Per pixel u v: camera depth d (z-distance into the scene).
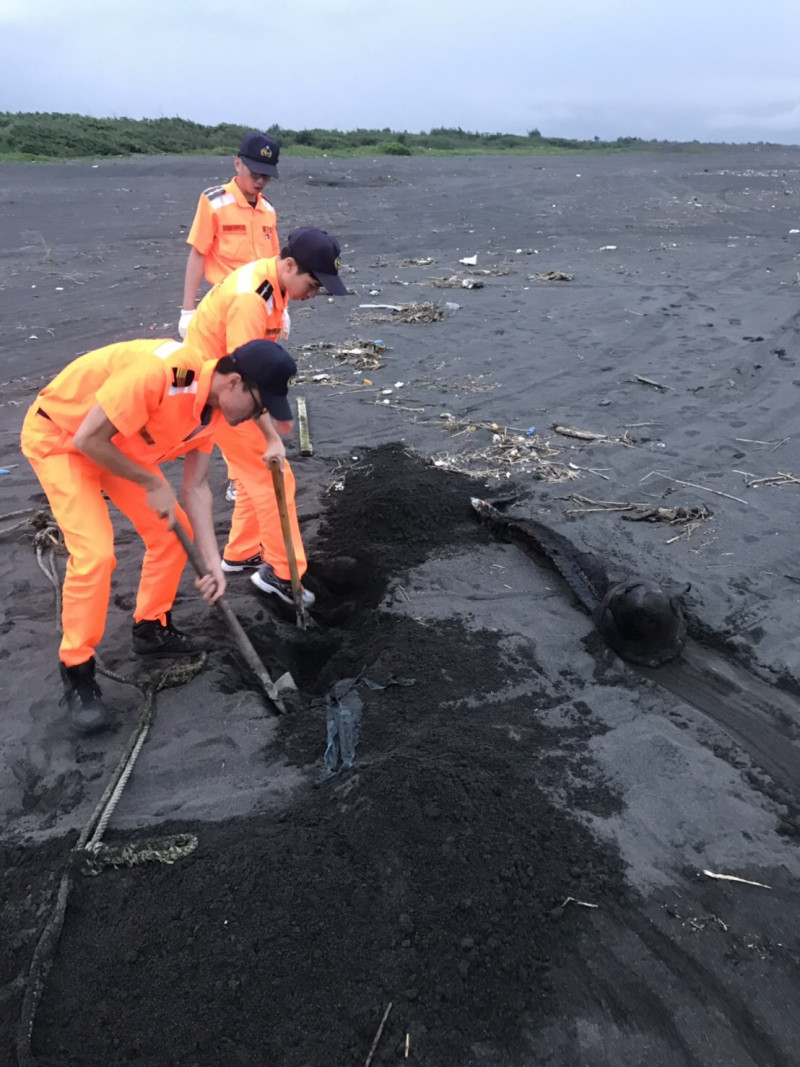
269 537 4.37
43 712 3.61
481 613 4.24
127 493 3.48
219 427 3.94
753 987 2.43
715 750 3.30
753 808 3.02
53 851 2.93
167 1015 2.38
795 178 23.84
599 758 3.25
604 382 7.38
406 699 3.63
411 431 6.48
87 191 20.11
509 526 4.86
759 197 19.70
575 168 27.47
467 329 9.12
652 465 5.71
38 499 5.61
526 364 7.94
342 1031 2.33
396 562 4.73
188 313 5.40
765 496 5.21
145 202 18.77
